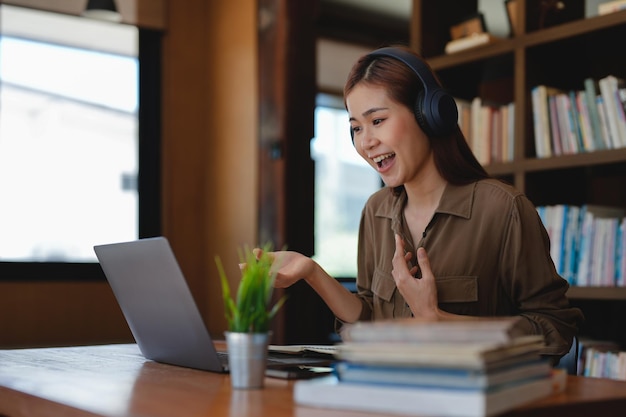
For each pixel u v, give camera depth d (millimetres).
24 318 3920
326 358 1487
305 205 4109
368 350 989
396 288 1782
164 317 1486
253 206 4219
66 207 4590
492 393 913
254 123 4238
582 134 2826
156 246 1403
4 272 3875
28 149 4578
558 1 3049
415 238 1774
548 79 3059
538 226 1655
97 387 1275
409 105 1628
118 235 4703
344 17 5270
